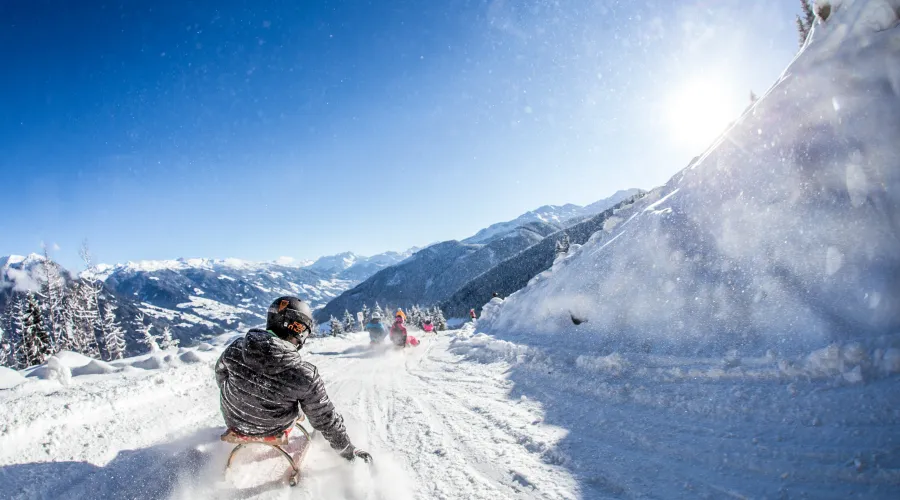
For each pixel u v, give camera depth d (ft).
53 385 17.51
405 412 13.34
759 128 13.47
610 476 7.29
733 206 13.33
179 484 8.21
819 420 7.27
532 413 11.36
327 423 8.40
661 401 10.07
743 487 6.24
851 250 9.59
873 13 10.89
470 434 10.43
